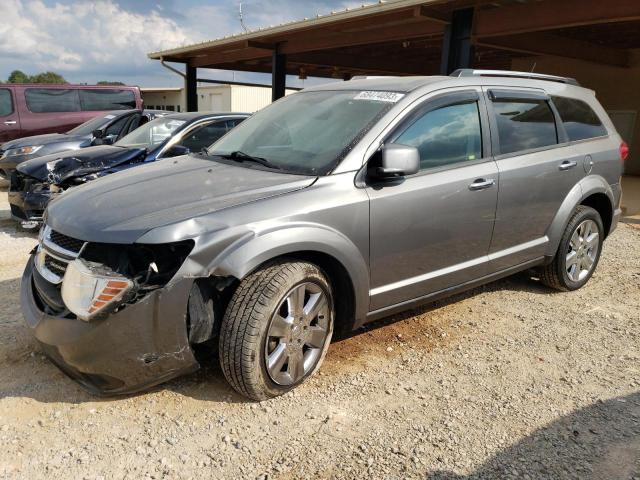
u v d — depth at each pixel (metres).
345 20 10.58
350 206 3.20
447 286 3.90
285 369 3.14
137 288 2.68
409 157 3.21
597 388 3.35
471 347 3.87
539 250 4.54
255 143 3.96
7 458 2.59
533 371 3.55
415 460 2.65
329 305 3.27
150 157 6.73
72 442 2.72
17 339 3.79
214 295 2.94
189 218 2.79
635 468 2.61
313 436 2.82
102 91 13.88
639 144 15.59
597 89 16.16
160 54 16.86
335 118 3.72
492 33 9.47
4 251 6.23
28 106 12.88
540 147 4.44
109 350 2.69
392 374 3.46
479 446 2.76
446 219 3.69
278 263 3.03
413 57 17.50
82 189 3.46
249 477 2.52
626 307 4.69
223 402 3.09
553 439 2.83
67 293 2.74
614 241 7.14
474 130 3.95
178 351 2.81
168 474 2.52
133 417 2.94
